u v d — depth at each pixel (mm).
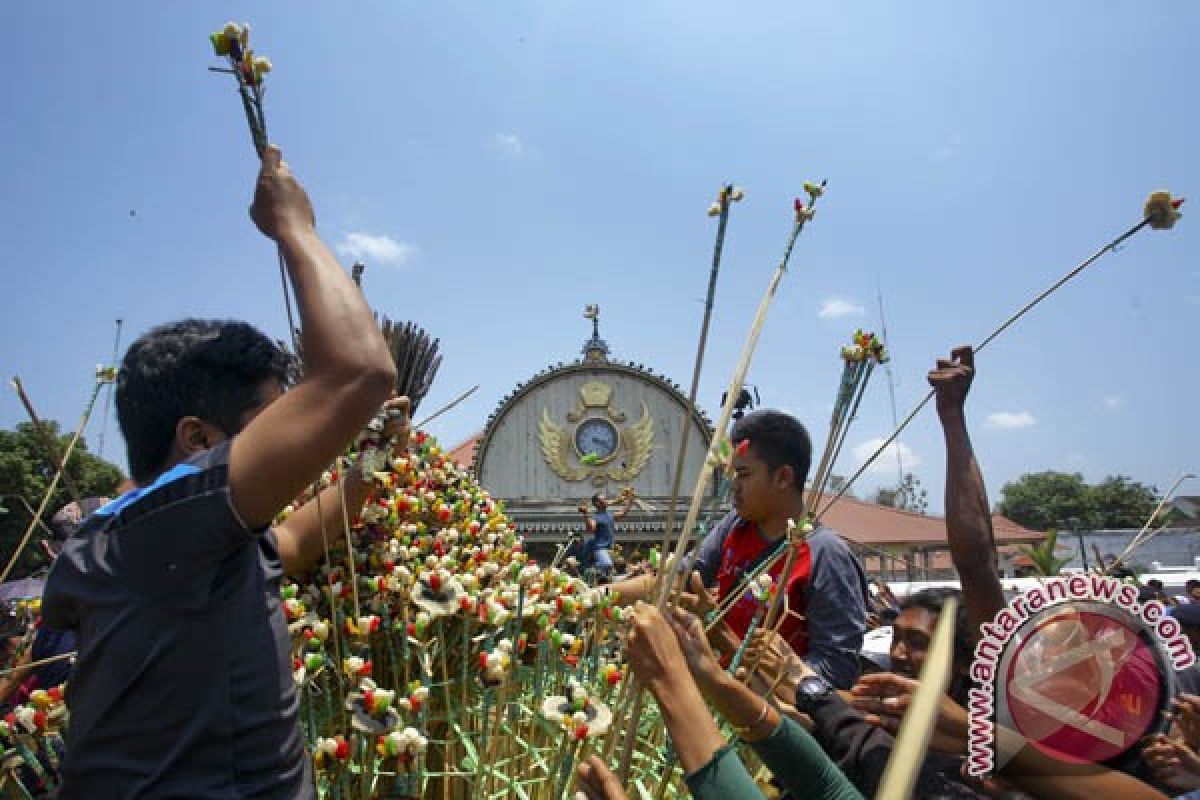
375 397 1356
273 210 1533
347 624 1992
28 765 1842
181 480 1345
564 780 1724
